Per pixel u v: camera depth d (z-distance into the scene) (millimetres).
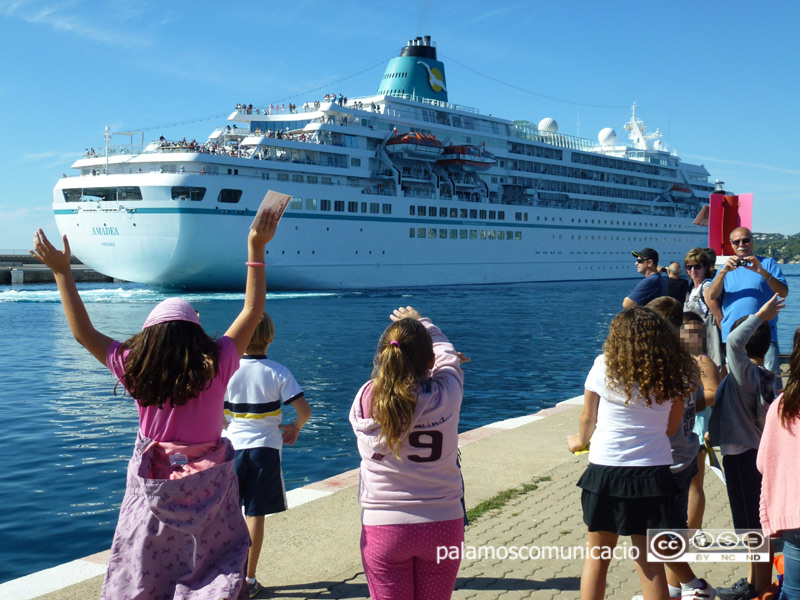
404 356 3070
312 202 47781
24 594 4145
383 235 52219
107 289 54094
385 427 3023
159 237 42875
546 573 4527
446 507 3158
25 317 36031
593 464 3711
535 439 8016
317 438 11812
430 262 55750
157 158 43188
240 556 2887
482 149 58312
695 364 3760
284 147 46906
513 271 62406
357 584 4383
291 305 40312
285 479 9641
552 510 5695
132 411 14469
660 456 3615
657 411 3615
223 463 2906
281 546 4961
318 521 5414
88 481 9648
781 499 3199
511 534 5180
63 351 24141
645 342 3572
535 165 65438
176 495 2773
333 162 49844
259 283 3186
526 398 15594
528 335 27641
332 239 49188
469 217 58188
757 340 4527
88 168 47281
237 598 2799
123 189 44375
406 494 3111
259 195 45000
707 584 4082
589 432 3812
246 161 44594
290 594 4262
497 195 62625
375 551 3143
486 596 4211
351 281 50750
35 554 7176
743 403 4430
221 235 43719
